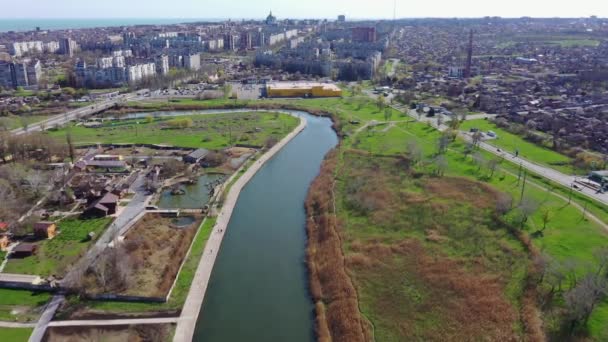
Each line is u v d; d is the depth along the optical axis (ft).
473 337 333.62
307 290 408.87
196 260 444.96
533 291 368.89
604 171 610.65
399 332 344.49
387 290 393.50
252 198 609.42
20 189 583.58
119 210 546.26
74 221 514.68
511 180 609.42
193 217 540.93
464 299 373.81
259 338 345.72
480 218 500.74
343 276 410.52
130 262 418.10
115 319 355.77
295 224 536.42
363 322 354.95
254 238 500.33
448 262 424.87
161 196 602.44
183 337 339.98
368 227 504.84
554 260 391.04
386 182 624.18
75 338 333.42
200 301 382.63
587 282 338.34
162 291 388.16
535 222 484.74
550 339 319.47
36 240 470.39
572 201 536.42
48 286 388.78
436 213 520.42
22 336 333.42
